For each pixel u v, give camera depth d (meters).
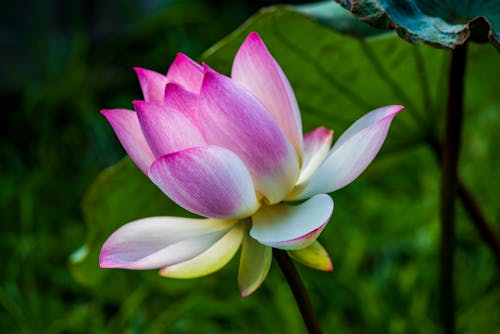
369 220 1.87
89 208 1.36
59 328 1.61
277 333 1.55
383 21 1.10
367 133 1.03
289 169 1.05
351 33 1.28
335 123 1.39
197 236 1.06
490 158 2.00
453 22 1.14
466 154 2.03
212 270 1.07
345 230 1.83
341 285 1.65
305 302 1.05
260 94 1.07
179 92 1.05
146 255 1.06
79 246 1.98
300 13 1.27
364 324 1.59
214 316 1.64
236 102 1.03
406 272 1.65
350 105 1.37
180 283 1.65
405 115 1.38
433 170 2.00
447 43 1.09
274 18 1.28
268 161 1.04
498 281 1.67
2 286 1.79
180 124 1.04
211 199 1.04
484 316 1.54
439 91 1.35
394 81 1.34
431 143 1.40
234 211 1.05
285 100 1.07
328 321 1.57
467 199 1.32
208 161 1.02
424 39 1.09
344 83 1.35
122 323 1.55
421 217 1.83
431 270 1.67
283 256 1.05
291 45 1.31
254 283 1.05
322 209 1.04
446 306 1.26
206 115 1.04
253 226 1.05
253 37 1.06
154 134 1.04
